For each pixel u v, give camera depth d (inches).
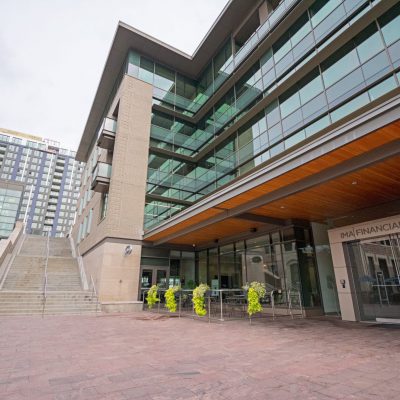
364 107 393.1
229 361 193.0
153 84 844.0
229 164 709.3
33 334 305.4
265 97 605.6
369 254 411.2
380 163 272.5
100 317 472.1
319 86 506.0
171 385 145.2
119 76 885.8
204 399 126.3
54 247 1058.1
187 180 817.5
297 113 540.7
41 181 4790.8
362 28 448.8
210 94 851.4
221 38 819.4
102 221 681.6
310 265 504.4
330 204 411.5
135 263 649.6
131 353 218.4
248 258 596.1
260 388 139.5
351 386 140.5
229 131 716.0
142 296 653.9
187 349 231.5
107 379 155.9
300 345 243.4
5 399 127.0
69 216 4825.3
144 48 838.5
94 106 1007.0
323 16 523.8
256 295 402.0
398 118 208.8
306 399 124.8
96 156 987.3
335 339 269.7
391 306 378.3
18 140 5009.8
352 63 457.1
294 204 410.3
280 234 532.4
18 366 183.0
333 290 521.3
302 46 557.0
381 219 391.5
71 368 178.1
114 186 674.8
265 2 695.7
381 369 168.7
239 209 420.8
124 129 732.7
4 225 3228.3
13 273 674.8
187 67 912.3
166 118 843.4
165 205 750.5
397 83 385.7
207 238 666.2
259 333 309.4
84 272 725.3
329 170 298.7
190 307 641.0
